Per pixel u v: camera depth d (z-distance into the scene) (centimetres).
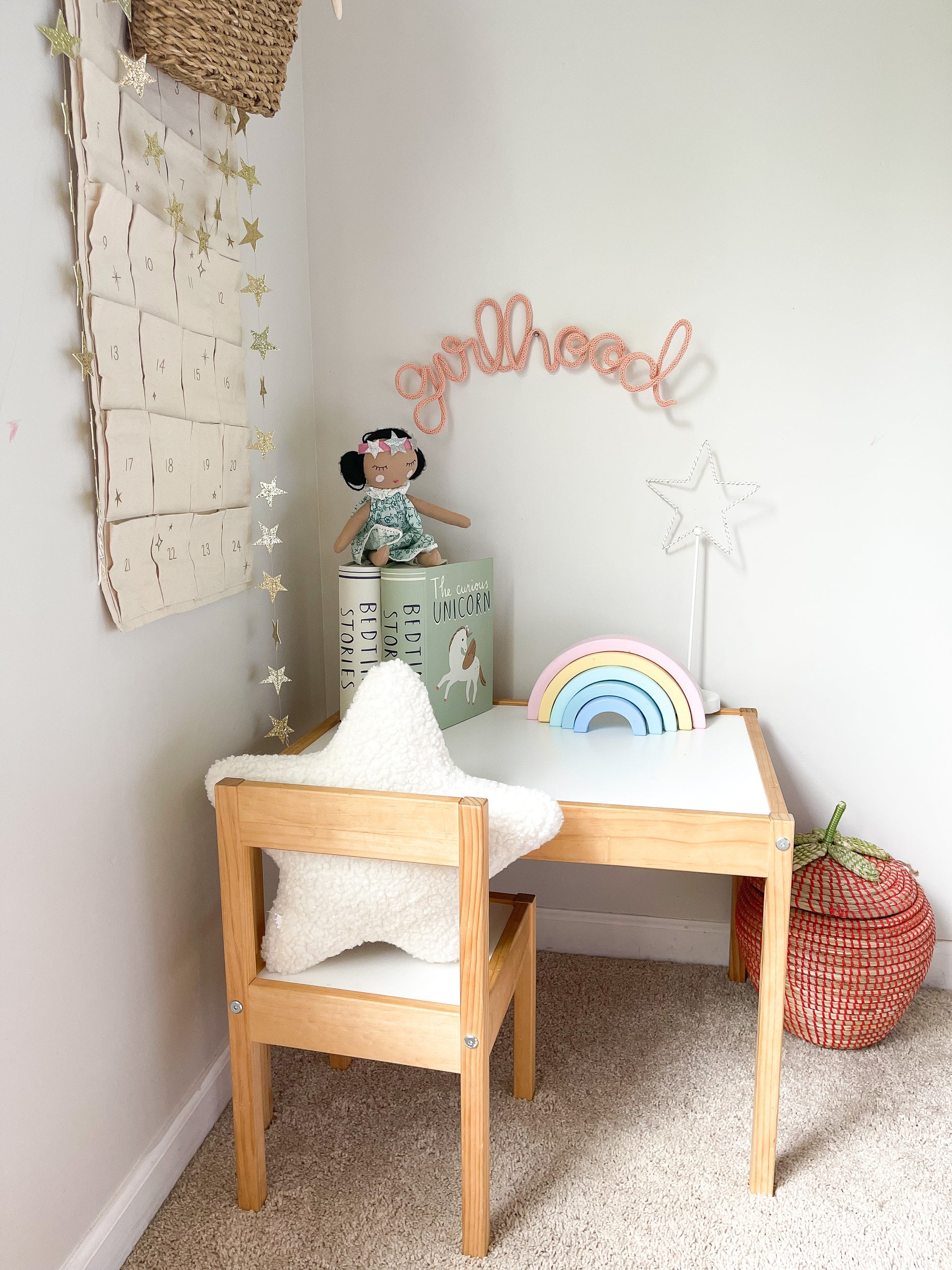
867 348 174
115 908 123
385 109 182
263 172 167
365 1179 141
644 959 205
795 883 168
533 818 123
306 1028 127
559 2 173
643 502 187
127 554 119
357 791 119
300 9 182
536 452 189
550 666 175
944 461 175
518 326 185
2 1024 101
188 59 113
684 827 129
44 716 106
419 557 175
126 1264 126
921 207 168
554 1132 150
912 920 164
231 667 158
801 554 183
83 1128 117
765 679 189
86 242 108
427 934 129
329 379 194
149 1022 133
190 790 143
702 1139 149
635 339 181
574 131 177
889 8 163
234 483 151
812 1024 167
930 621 181
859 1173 142
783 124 170
